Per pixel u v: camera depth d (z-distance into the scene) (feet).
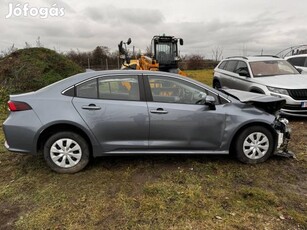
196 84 13.41
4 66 35.42
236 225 9.11
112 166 13.64
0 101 29.58
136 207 10.18
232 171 13.00
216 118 13.09
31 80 33.78
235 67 29.14
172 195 10.91
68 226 9.15
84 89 12.84
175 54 51.72
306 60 31.14
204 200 10.55
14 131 12.25
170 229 8.96
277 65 26.48
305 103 21.50
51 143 12.67
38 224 9.27
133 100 12.85
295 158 14.35
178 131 12.96
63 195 11.05
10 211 10.07
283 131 13.89
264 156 13.79
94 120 12.50
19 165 13.93
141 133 12.85
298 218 9.39
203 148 13.33
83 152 12.93
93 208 10.14
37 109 12.37
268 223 9.20
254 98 14.02
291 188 11.51
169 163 13.94
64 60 42.19
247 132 13.47
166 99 13.06
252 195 10.84
